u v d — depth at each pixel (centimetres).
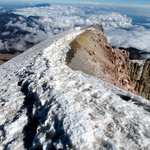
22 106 853
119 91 1052
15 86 1112
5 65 2278
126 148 491
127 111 719
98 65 2438
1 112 805
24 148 582
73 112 623
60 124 571
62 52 2216
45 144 521
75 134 499
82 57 2247
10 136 654
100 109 731
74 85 1016
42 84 970
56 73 1209
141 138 541
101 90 966
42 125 614
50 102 750
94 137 529
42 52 1931
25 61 1802
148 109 799
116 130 587
